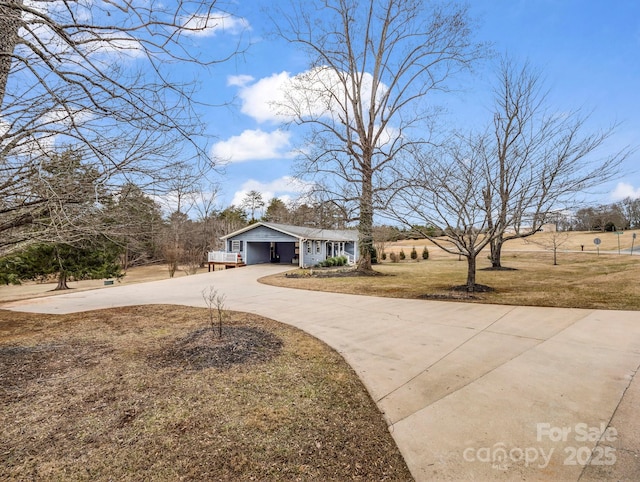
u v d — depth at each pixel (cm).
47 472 211
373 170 1051
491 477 204
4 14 233
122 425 265
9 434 253
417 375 361
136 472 211
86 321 632
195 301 873
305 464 220
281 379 353
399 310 709
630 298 737
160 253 2289
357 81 1558
